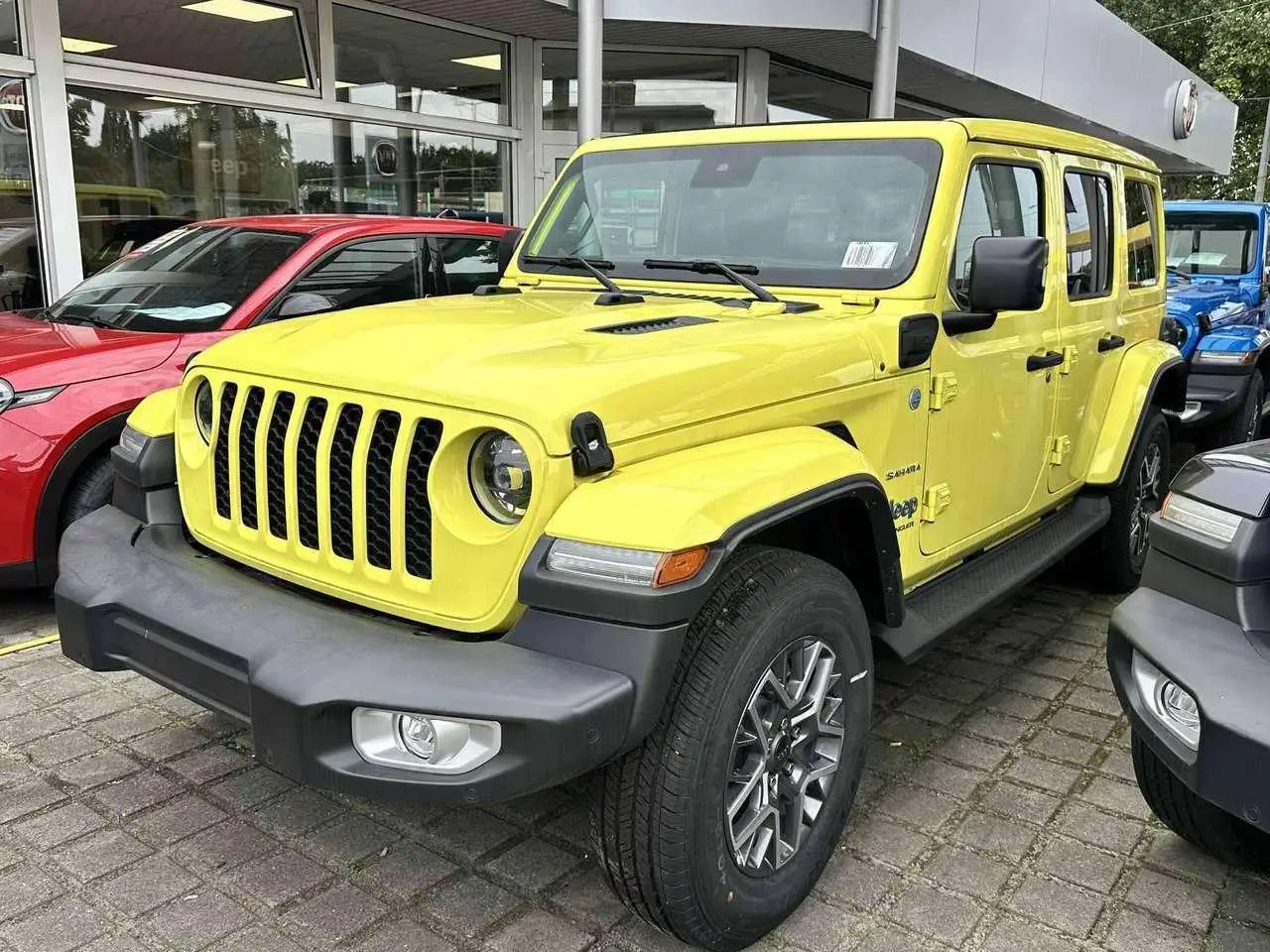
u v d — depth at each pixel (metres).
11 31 7.29
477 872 2.88
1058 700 4.03
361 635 2.35
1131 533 5.07
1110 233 4.73
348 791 2.20
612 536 2.15
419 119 9.80
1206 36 35.25
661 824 2.27
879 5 9.18
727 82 10.80
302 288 5.23
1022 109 14.55
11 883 2.79
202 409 2.96
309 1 8.80
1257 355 8.05
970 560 3.90
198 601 2.57
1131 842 3.06
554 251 4.00
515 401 2.22
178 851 2.94
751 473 2.39
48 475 4.27
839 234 3.39
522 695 2.09
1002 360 3.67
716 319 3.00
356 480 2.43
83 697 3.87
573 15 9.25
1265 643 2.36
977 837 3.08
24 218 7.62
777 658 2.47
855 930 2.66
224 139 8.62
